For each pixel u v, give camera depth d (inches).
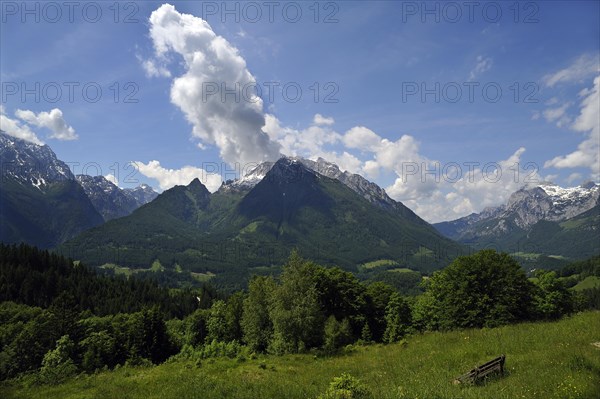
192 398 745.6
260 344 2047.2
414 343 1241.4
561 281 2608.3
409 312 2758.4
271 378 895.7
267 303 2074.3
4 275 5270.7
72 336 3376.0
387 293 3038.9
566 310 2571.4
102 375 1125.1
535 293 2583.7
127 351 3110.2
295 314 1697.8
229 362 1170.0
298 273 1815.9
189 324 3954.2
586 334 912.9
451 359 866.1
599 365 611.8
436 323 2484.0
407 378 720.3
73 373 1263.5
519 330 1135.0
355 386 597.3
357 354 1253.7
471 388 566.9
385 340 2711.6
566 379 552.1
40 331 3174.2
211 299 6540.4
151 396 799.1
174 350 3361.2
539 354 780.0
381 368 909.2
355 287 2687.0
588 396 490.9
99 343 3070.9
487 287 2034.9
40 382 1141.1
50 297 5418.3
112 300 5762.8
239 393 730.8
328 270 2687.0
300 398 663.8
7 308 4234.7
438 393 546.3
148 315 3193.9
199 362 1169.4
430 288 2541.8
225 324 3221.0
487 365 657.6
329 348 1567.4
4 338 3134.8
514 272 2057.1
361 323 2588.6
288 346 1679.4
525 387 554.3
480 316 2010.3
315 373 943.0
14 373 2787.9
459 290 2082.9
